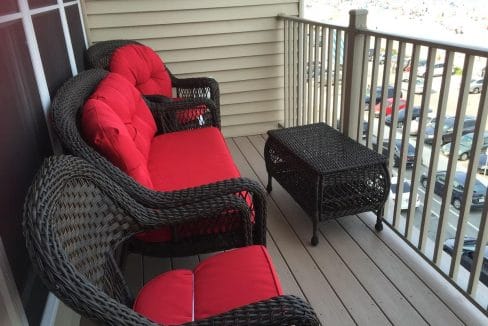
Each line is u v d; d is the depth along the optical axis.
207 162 2.23
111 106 1.84
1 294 1.04
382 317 1.80
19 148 1.37
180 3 3.66
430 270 2.08
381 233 2.39
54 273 0.86
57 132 1.48
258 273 1.36
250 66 4.04
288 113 4.13
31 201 0.95
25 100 1.49
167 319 1.21
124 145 1.58
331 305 1.87
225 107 4.14
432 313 1.81
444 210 1.92
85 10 3.48
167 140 2.58
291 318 0.96
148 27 3.68
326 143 2.48
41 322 1.38
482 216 1.69
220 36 3.86
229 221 1.69
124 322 0.87
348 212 2.27
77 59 2.86
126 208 1.37
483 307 1.77
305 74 3.68
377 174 2.22
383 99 2.33
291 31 3.81
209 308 1.24
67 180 1.12
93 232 1.21
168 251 1.71
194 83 3.39
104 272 1.22
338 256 2.21
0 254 1.08
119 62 2.83
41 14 1.88
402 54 2.10
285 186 2.55
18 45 1.46
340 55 2.99
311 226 2.50
